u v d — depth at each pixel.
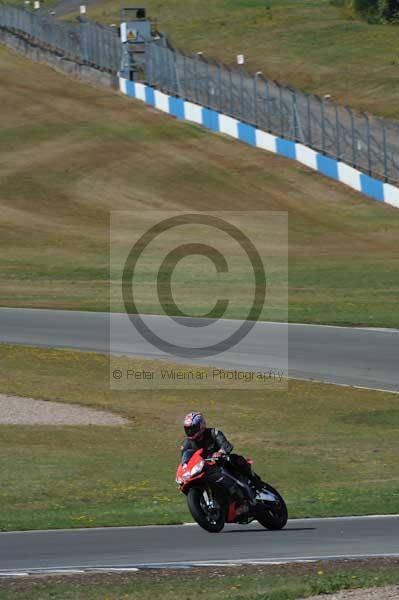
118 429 83.06
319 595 35.47
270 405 90.69
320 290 142.25
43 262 165.12
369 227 183.62
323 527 52.28
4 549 47.44
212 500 50.66
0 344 111.75
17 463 71.75
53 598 36.22
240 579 38.59
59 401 91.75
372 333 116.38
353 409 89.06
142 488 65.56
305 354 107.19
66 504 60.94
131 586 37.97
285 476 69.25
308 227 184.38
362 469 71.38
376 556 43.25
